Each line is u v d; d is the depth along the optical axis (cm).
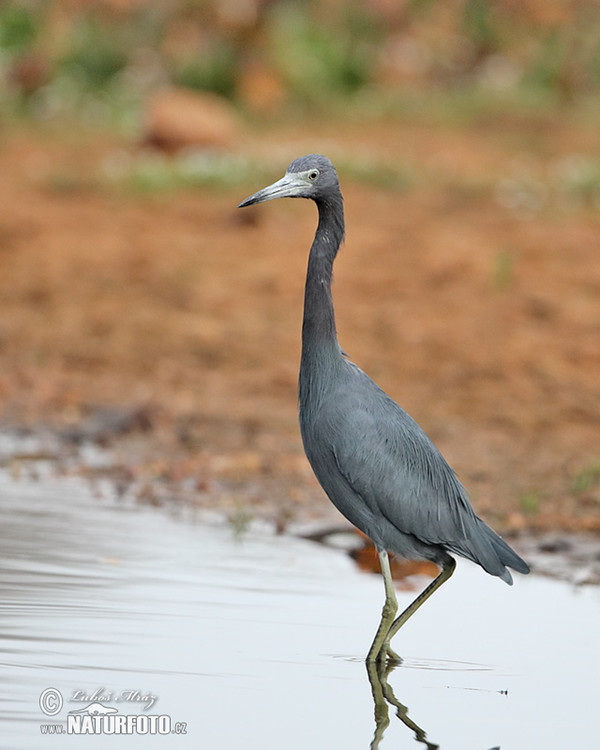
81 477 1421
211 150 3231
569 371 1889
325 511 1352
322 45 4225
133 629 937
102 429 1600
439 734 790
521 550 1227
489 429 1636
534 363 1906
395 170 3133
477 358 1914
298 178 1020
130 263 2364
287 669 890
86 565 1091
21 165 3125
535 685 884
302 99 4003
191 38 4338
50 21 4316
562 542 1250
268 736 775
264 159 3161
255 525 1280
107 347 1933
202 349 1950
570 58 4338
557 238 2633
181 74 3978
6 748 736
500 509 1345
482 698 856
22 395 1709
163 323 2053
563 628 1011
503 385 1812
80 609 973
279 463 1510
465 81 4350
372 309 2117
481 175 3222
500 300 2205
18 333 1967
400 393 1742
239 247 2516
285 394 1795
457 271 2353
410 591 1105
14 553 1114
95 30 4212
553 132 3800
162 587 1046
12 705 793
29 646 888
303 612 1013
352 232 2578
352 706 834
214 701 823
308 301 1016
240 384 1817
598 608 1068
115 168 3069
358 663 914
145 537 1202
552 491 1420
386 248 2481
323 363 1009
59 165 3150
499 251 2503
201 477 1440
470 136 3734
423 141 3634
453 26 4634
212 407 1709
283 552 1188
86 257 2380
